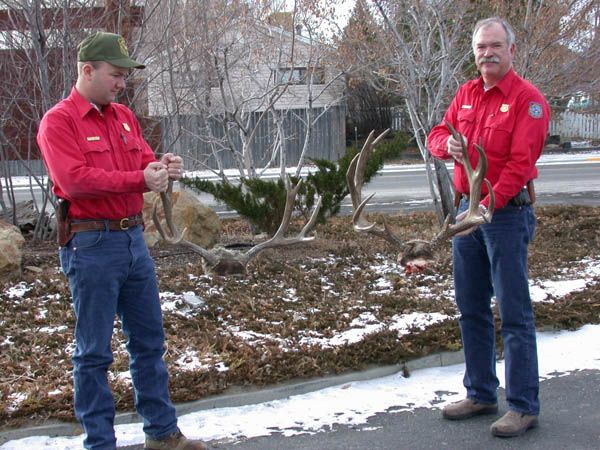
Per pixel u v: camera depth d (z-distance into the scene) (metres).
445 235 4.42
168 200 4.10
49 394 5.15
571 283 8.00
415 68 11.13
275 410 5.17
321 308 7.25
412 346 5.99
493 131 4.61
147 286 4.31
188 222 9.85
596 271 8.62
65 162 3.96
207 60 11.47
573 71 12.52
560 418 4.93
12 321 6.84
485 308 4.91
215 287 8.00
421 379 5.71
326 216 10.64
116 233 4.14
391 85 17.23
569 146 30.75
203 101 12.62
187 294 7.58
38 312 7.12
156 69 11.13
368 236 10.77
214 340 6.27
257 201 10.14
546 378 5.61
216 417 5.05
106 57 4.08
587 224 11.52
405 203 15.61
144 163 4.46
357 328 6.64
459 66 11.07
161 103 12.41
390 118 31.00
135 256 4.21
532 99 4.54
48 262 9.09
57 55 9.86
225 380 5.39
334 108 26.55
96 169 3.97
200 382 5.35
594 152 29.69
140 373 4.37
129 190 3.97
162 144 10.97
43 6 9.66
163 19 10.60
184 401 5.15
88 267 4.07
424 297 7.62
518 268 4.62
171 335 6.43
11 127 11.16
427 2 11.04
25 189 19.08
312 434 4.79
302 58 13.95
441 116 11.95
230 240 10.56
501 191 4.48
